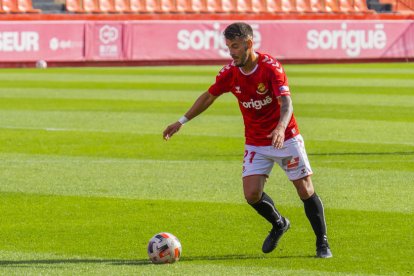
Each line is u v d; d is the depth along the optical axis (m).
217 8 110.19
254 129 20.28
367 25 101.25
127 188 29.22
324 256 20.44
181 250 20.59
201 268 19.45
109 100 58.59
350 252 20.98
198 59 96.31
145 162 34.50
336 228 23.55
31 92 63.84
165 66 94.50
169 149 37.88
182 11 108.81
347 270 19.34
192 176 31.47
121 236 22.67
